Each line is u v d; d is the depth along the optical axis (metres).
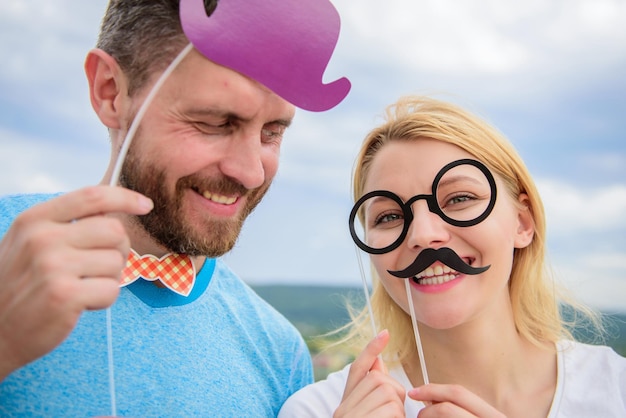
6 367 1.02
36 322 0.95
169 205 1.26
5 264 0.98
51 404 1.22
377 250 1.50
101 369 1.28
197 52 1.20
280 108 1.26
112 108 1.33
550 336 1.65
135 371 1.31
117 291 1.00
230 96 1.20
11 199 1.43
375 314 1.78
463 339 1.54
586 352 1.62
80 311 0.96
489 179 1.47
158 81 1.14
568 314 1.86
